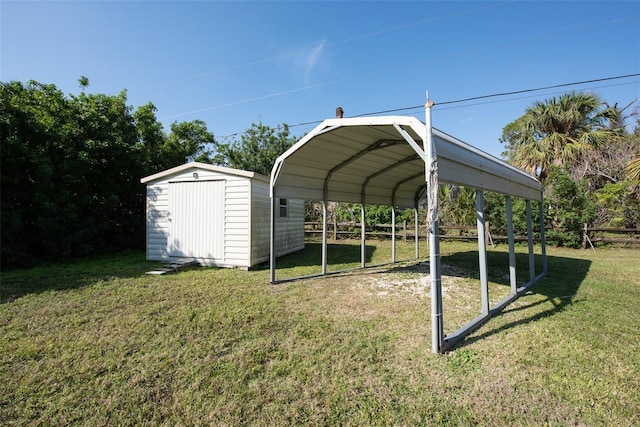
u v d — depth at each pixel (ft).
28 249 26.78
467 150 13.20
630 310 14.05
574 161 40.68
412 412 7.10
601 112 42.86
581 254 32.12
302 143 17.10
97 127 32.14
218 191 25.79
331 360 9.51
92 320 12.87
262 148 62.03
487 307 13.05
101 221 32.58
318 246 41.32
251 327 12.16
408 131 13.32
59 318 13.10
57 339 11.01
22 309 14.20
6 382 8.30
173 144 43.80
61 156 29.66
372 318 13.24
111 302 15.33
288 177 20.04
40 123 27.45
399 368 9.04
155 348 10.34
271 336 11.31
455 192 49.55
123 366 9.18
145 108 40.06
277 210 31.01
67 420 6.86
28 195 26.94
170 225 27.07
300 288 18.49
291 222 34.50
